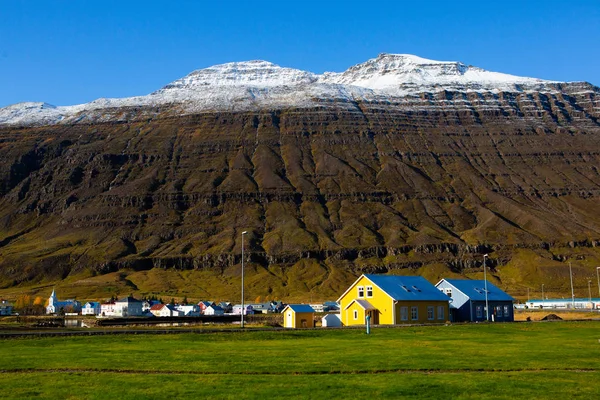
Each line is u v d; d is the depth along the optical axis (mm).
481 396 43969
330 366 56438
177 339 85500
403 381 48781
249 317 191000
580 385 47562
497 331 102875
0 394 44875
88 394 44781
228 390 45781
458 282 151625
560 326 114312
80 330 110125
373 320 131750
